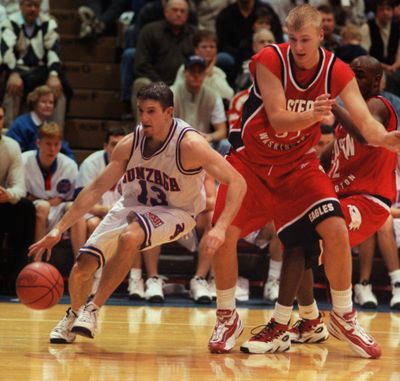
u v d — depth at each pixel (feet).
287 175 33.65
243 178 32.68
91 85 75.92
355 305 55.06
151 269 54.65
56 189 57.72
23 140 61.16
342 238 32.55
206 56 65.82
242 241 58.03
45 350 33.35
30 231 54.65
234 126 34.99
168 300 54.65
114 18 78.02
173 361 31.63
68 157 59.06
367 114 31.30
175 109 61.67
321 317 37.58
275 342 34.42
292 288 34.12
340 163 36.78
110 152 56.13
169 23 68.69
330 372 30.12
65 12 78.74
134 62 68.95
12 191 53.83
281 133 32.32
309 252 33.88
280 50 31.53
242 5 71.61
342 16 77.87
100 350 33.78
